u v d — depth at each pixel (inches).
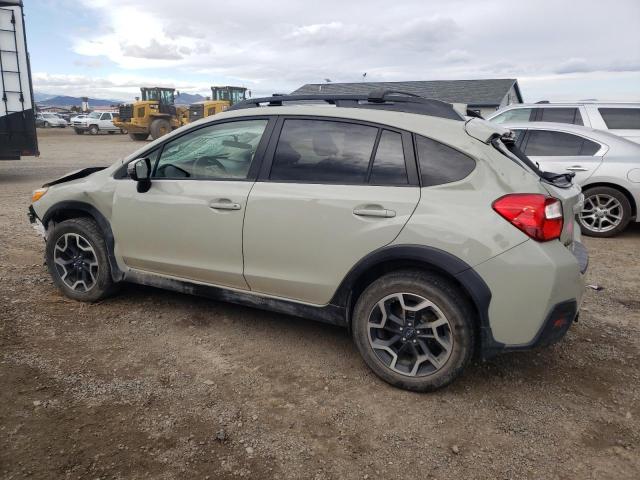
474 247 106.9
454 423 108.4
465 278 107.3
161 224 143.6
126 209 149.3
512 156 118.4
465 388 121.7
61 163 623.8
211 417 107.8
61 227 160.7
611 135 273.9
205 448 98.3
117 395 114.2
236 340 143.3
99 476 89.8
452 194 111.7
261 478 91.3
